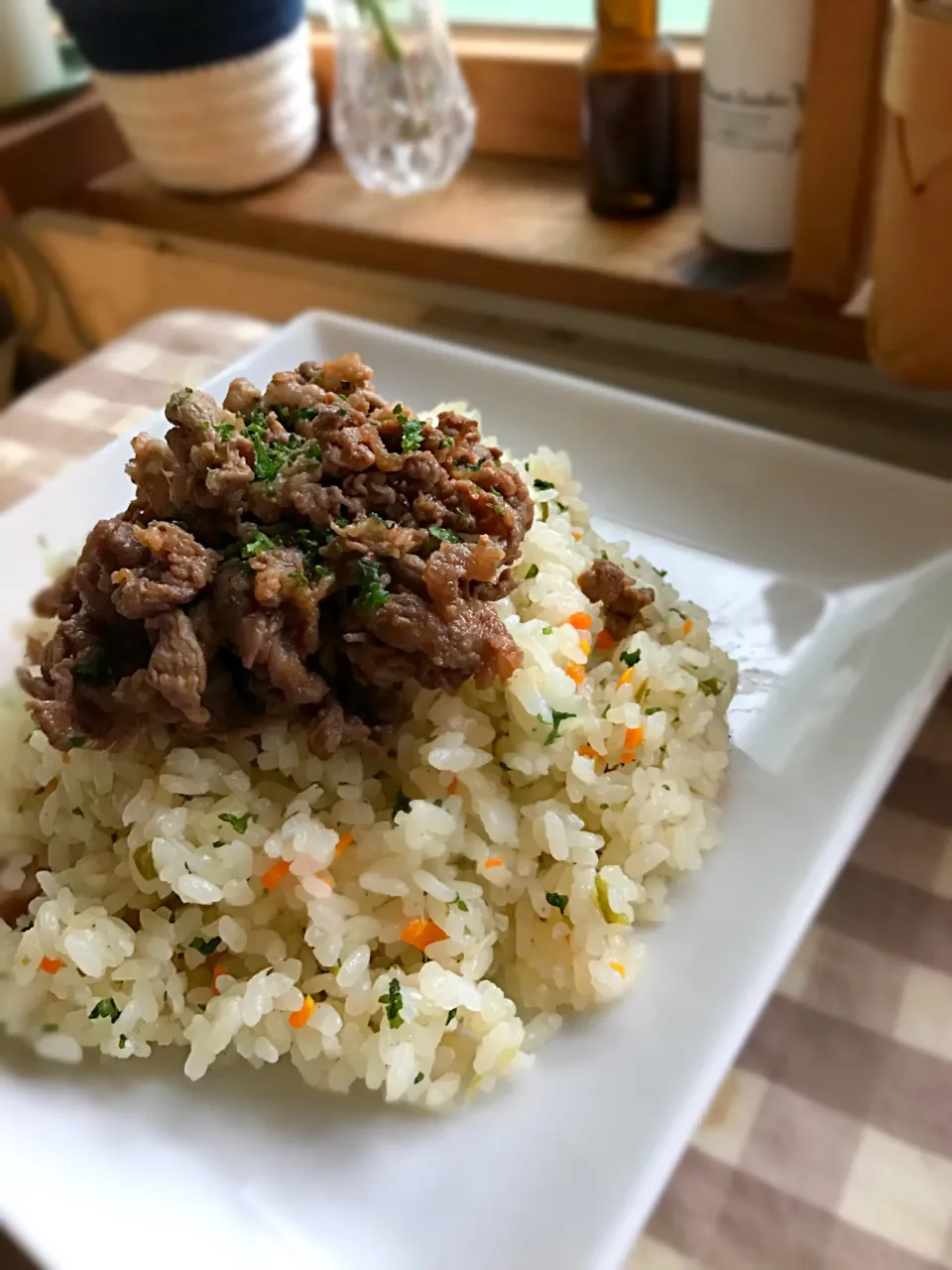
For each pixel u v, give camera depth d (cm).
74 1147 20
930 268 31
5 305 62
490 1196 19
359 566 23
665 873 24
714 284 39
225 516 24
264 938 23
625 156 42
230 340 44
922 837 26
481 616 24
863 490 30
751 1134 22
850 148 34
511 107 47
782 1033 23
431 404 36
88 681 23
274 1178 20
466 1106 21
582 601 27
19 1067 21
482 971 23
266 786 24
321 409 25
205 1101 21
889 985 24
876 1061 23
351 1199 19
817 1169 21
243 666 23
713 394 41
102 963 22
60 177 51
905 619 27
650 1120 19
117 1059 22
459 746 24
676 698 26
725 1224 21
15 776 26
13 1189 19
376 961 23
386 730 25
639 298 40
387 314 50
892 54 29
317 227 46
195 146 46
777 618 29
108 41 43
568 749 25
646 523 32
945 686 29
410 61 45
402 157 47
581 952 22
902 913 25
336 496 23
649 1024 21
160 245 54
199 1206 19
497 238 43
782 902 22
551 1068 21
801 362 41
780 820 24
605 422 34
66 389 42
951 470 37
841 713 26
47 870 25
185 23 42
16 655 30
